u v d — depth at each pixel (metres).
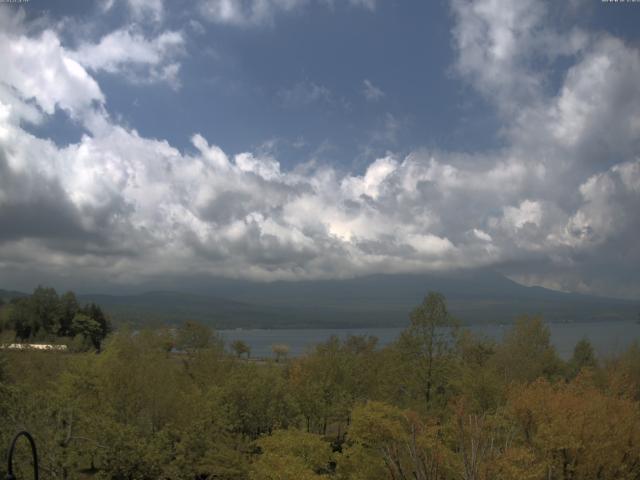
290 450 30.66
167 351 76.00
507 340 72.38
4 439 28.31
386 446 25.23
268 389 45.34
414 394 48.66
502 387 42.97
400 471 22.55
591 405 29.69
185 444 33.31
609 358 70.50
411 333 49.94
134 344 63.94
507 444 24.47
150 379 39.56
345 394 48.75
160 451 32.56
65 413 32.53
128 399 38.50
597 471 27.58
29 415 30.17
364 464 27.56
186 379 52.62
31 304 115.06
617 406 31.58
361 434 27.56
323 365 53.75
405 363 49.31
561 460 27.34
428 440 23.14
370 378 53.72
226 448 34.31
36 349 61.16
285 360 91.75
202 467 32.53
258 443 33.97
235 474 32.47
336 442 47.47
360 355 66.06
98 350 103.19
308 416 47.84
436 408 43.47
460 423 21.72
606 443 26.80
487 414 29.77
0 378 46.00
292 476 26.05
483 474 20.39
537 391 31.50
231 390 44.00
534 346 70.44
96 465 36.84
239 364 59.53
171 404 38.50
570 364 74.06
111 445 31.56
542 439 27.08
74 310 121.50
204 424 35.69
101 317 125.31
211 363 57.22
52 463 28.95
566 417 27.95
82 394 39.78
